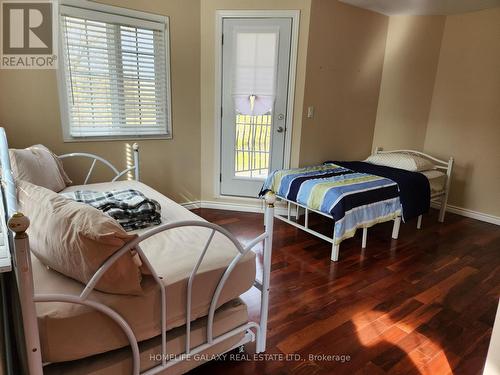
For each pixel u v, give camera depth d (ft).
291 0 10.91
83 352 3.81
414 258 9.45
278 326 6.38
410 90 13.78
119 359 4.09
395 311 6.98
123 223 6.02
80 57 9.37
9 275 4.05
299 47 11.23
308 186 9.75
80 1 9.09
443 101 13.51
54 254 3.96
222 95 11.89
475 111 12.69
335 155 13.37
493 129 12.32
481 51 12.28
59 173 8.32
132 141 10.86
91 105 9.91
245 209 12.80
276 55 11.36
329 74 12.13
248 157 12.42
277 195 10.83
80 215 3.82
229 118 12.07
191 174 12.50
